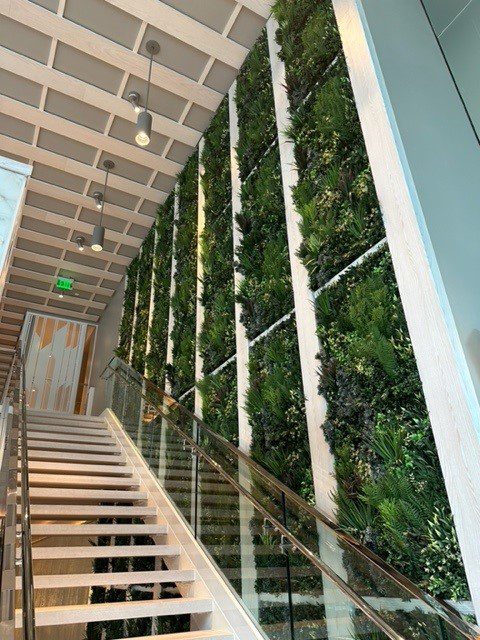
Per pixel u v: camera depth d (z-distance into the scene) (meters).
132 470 5.24
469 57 2.65
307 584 2.39
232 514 3.16
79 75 6.07
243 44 5.83
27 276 10.27
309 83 4.10
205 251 5.66
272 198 4.39
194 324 5.78
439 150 2.61
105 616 2.58
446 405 2.19
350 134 3.40
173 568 3.65
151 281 8.18
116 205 8.34
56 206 8.33
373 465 2.56
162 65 6.00
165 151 7.26
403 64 3.05
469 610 1.92
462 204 2.38
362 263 3.02
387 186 2.85
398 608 1.98
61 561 7.02
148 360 7.01
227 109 6.26
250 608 2.78
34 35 5.62
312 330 3.37
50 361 11.73
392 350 2.58
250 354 4.14
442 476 2.19
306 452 3.16
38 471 4.57
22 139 6.98
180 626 3.95
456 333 2.22
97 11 5.41
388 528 2.31
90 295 11.19
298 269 3.70
